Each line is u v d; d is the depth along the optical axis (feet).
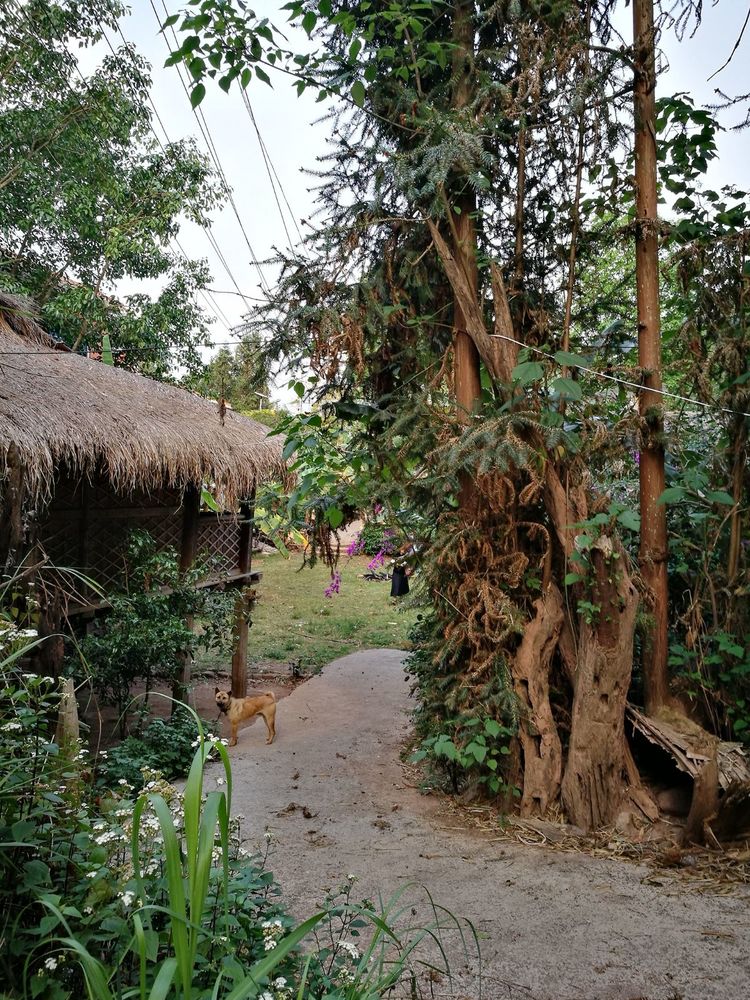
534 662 15.11
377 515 16.39
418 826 14.35
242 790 16.37
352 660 29.81
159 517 22.09
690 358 15.24
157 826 6.60
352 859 12.69
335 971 6.79
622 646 13.88
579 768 14.17
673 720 14.49
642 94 14.94
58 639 14.01
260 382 15.49
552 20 14.60
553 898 11.25
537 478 13.74
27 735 7.06
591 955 9.59
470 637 14.97
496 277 14.96
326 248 14.94
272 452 22.76
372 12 15.79
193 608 20.53
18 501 13.69
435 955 9.50
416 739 18.85
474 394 16.28
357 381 16.07
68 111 36.19
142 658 18.11
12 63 34.53
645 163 15.10
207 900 6.29
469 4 15.75
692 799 13.51
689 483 13.93
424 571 15.78
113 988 5.74
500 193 15.96
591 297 17.24
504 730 14.57
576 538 13.93
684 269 15.23
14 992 5.42
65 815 6.63
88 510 19.44
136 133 39.22
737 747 13.92
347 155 15.15
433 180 13.57
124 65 37.35
